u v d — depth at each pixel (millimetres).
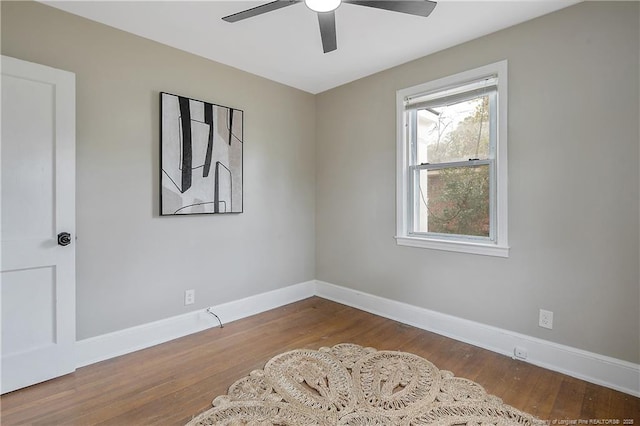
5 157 1942
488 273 2559
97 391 1982
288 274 3699
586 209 2109
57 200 2113
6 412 1783
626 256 1983
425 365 2295
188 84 2816
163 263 2705
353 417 1757
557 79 2201
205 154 2912
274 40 2617
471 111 2672
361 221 3467
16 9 2029
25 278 2018
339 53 2846
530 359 2340
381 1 1729
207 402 1881
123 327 2492
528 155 2334
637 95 1929
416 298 3021
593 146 2076
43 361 2072
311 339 2734
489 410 1811
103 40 2365
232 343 2660
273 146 3500
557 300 2234
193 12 2230
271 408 1826
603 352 2066
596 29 2051
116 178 2438
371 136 3346
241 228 3242
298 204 3783
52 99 2092
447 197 2846
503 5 2143
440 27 2414
